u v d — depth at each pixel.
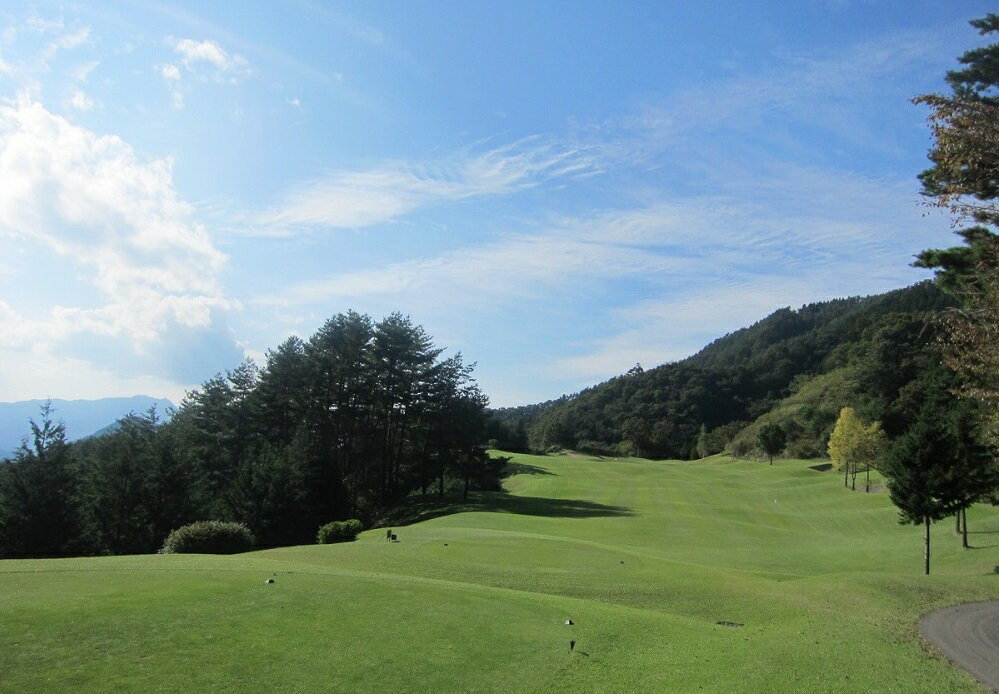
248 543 31.36
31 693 8.59
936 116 14.27
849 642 14.48
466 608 14.98
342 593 14.81
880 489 61.25
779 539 40.81
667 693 10.95
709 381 161.75
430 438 61.19
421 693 10.09
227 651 10.65
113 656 9.95
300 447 53.28
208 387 62.31
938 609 18.17
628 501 56.94
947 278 20.81
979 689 11.47
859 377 98.75
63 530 43.69
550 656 12.46
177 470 47.94
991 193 15.19
